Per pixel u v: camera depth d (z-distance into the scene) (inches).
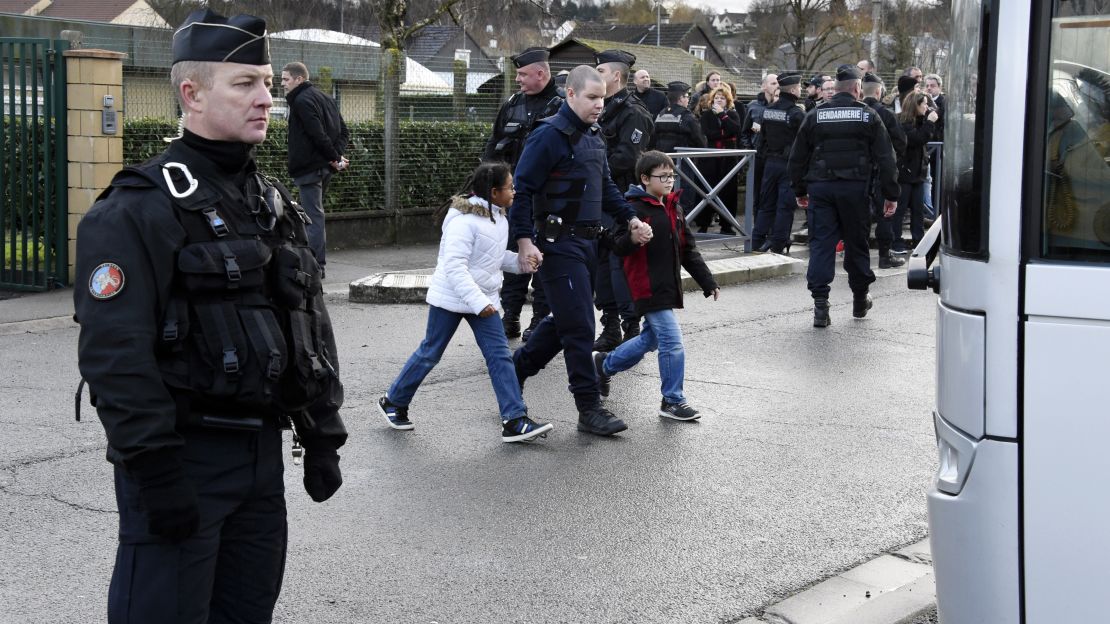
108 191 107.4
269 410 110.3
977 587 123.9
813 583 178.2
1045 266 118.7
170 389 105.8
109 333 101.7
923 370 322.7
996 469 121.6
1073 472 118.5
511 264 251.1
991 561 122.4
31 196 416.8
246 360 107.0
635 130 369.1
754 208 629.9
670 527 200.7
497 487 220.2
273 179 118.4
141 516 107.0
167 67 501.4
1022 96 120.0
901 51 1336.1
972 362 123.4
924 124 529.3
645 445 248.5
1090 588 118.6
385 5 794.8
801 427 264.1
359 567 181.9
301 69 431.5
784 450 246.4
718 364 326.3
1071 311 117.7
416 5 860.6
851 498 217.3
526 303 411.8
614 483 223.6
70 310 382.0
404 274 426.0
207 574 109.2
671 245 262.7
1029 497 120.2
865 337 366.3
